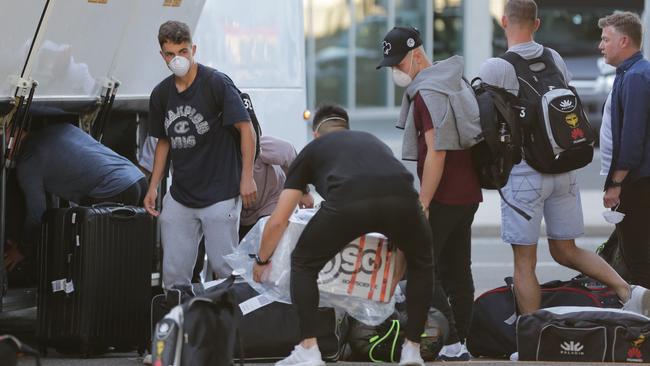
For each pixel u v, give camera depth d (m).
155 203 29.00
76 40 28.81
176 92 26.95
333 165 22.67
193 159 27.06
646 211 30.92
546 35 107.00
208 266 32.88
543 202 29.41
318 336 25.56
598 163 86.38
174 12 32.84
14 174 29.28
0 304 27.33
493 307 29.77
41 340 27.89
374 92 110.75
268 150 31.67
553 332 27.16
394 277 24.67
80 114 30.69
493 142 26.17
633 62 30.83
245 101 27.80
